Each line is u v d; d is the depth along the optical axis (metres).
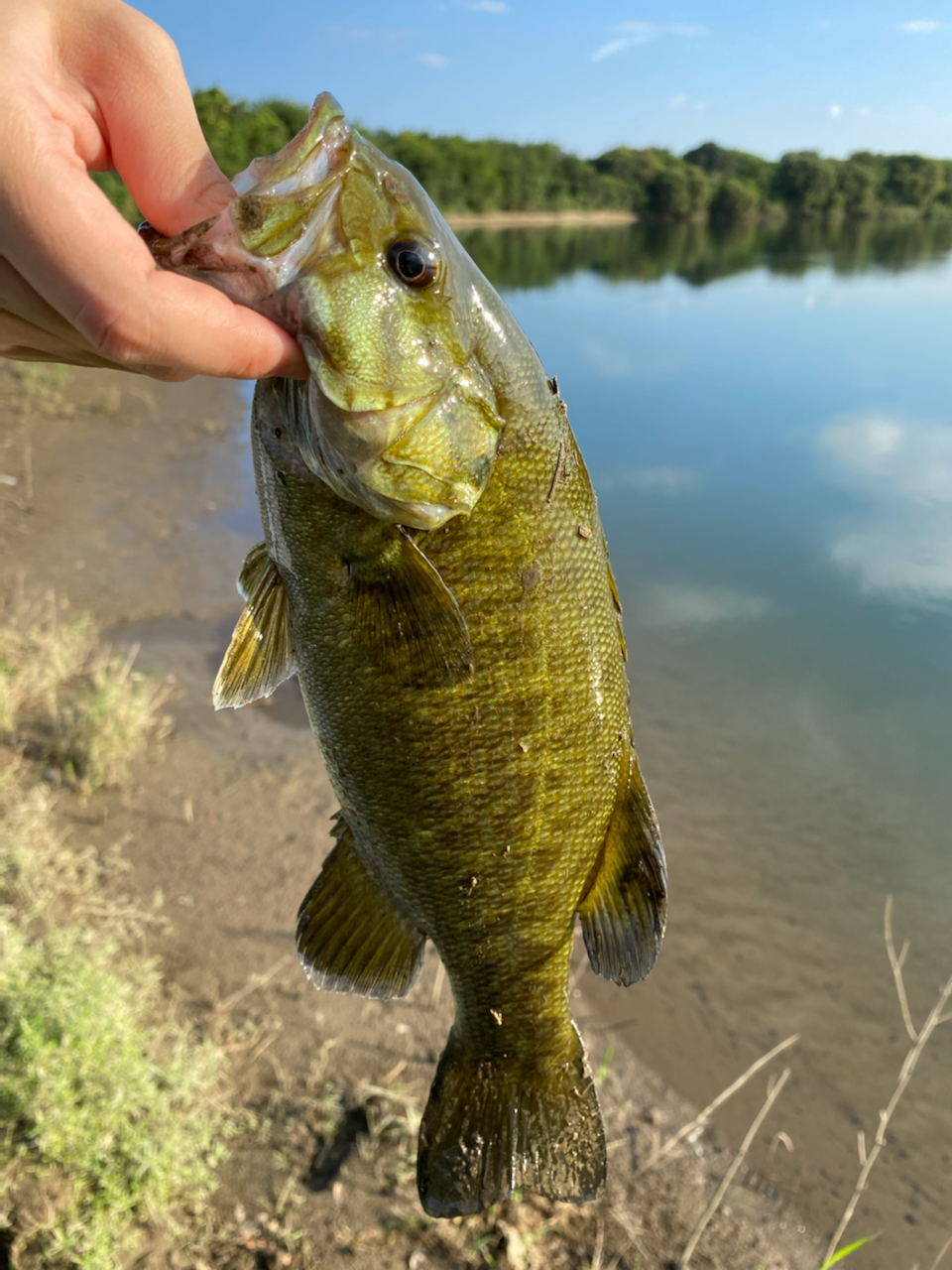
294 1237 0.45
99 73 0.22
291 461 0.27
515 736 0.28
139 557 1.23
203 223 0.23
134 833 0.73
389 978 0.34
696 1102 0.55
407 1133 0.50
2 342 0.22
